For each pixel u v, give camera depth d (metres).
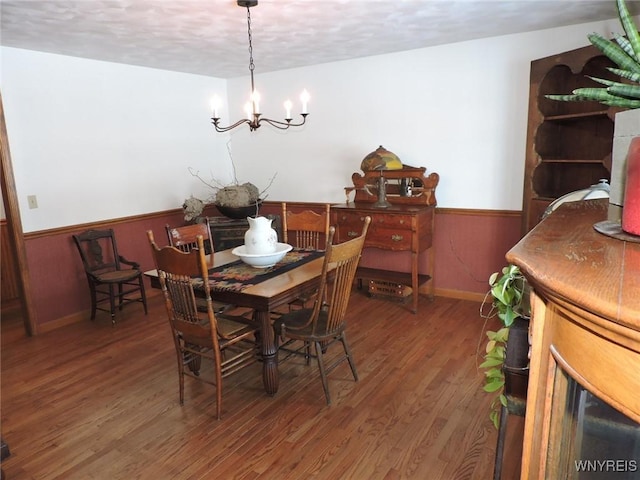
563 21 2.97
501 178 3.56
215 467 1.93
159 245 4.35
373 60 3.95
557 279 0.65
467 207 3.76
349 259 2.33
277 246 2.80
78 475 1.90
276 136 4.66
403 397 2.42
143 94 4.10
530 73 3.03
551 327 0.75
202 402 2.44
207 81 4.70
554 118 3.01
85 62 3.64
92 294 3.65
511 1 2.53
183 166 4.54
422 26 2.99
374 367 2.76
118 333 3.42
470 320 3.45
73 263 3.68
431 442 2.05
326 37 3.20
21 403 2.46
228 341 2.38
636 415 0.57
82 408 2.40
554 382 0.75
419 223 3.51
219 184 4.94
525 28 3.13
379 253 4.28
